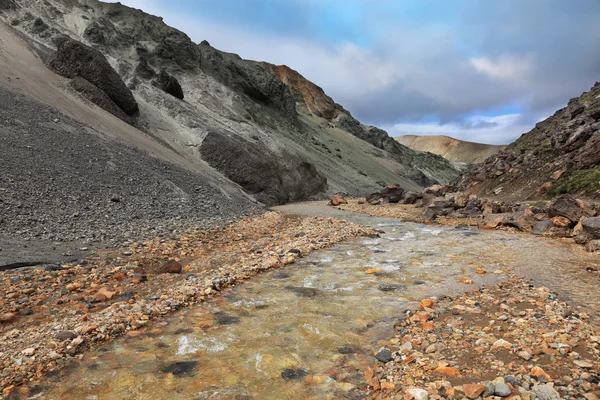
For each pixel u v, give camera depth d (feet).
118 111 142.82
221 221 76.84
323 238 60.95
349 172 331.57
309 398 17.37
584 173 87.61
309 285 36.24
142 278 37.06
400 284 35.96
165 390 18.33
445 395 16.21
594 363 17.90
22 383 18.92
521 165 120.57
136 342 23.72
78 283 33.68
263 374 19.74
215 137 170.40
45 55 148.25
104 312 27.99
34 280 33.65
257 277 39.24
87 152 85.30
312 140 366.63
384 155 496.23
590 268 38.99
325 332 25.05
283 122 346.95
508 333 22.56
